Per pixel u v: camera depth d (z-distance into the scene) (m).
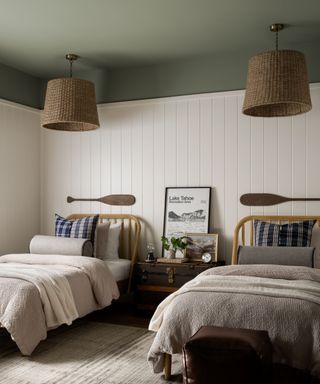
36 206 5.61
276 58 3.65
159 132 5.09
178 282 4.53
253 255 3.86
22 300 3.35
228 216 4.77
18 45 4.52
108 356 3.42
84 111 4.56
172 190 5.00
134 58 4.93
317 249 4.15
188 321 2.84
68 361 3.31
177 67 5.03
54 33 4.21
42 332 3.41
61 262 4.18
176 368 3.20
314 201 4.43
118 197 5.25
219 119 4.82
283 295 2.78
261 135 4.65
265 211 4.61
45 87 5.66
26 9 3.70
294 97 3.61
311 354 2.55
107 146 5.35
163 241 4.79
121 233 5.18
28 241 5.47
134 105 5.20
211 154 4.86
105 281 4.15
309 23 4.02
